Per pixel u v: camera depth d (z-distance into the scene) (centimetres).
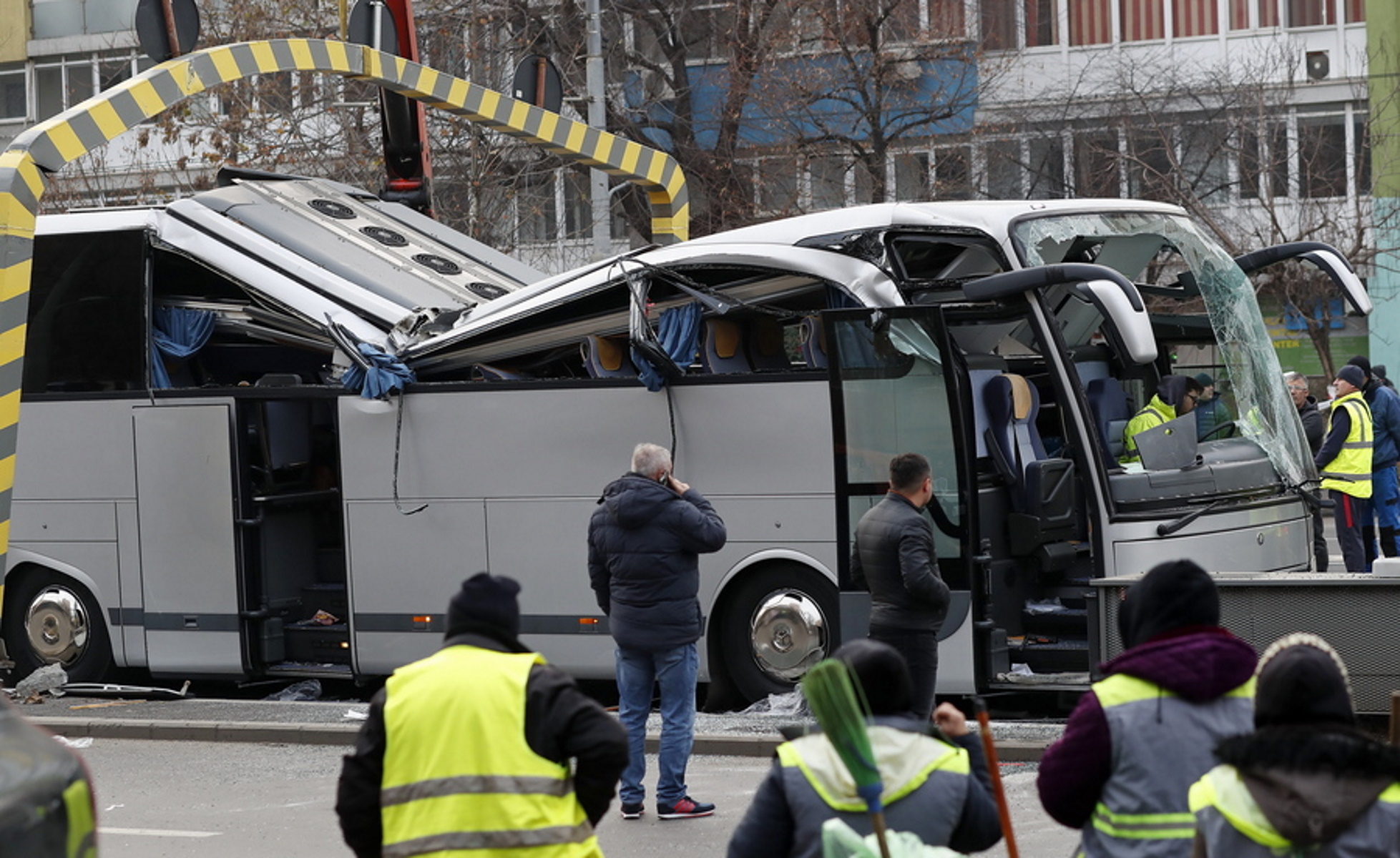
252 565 2672
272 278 2689
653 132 6050
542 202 5859
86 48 7262
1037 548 2273
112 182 6153
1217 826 780
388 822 954
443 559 2514
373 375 2538
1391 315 6250
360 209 3028
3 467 2188
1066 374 2175
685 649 1766
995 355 2386
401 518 2541
